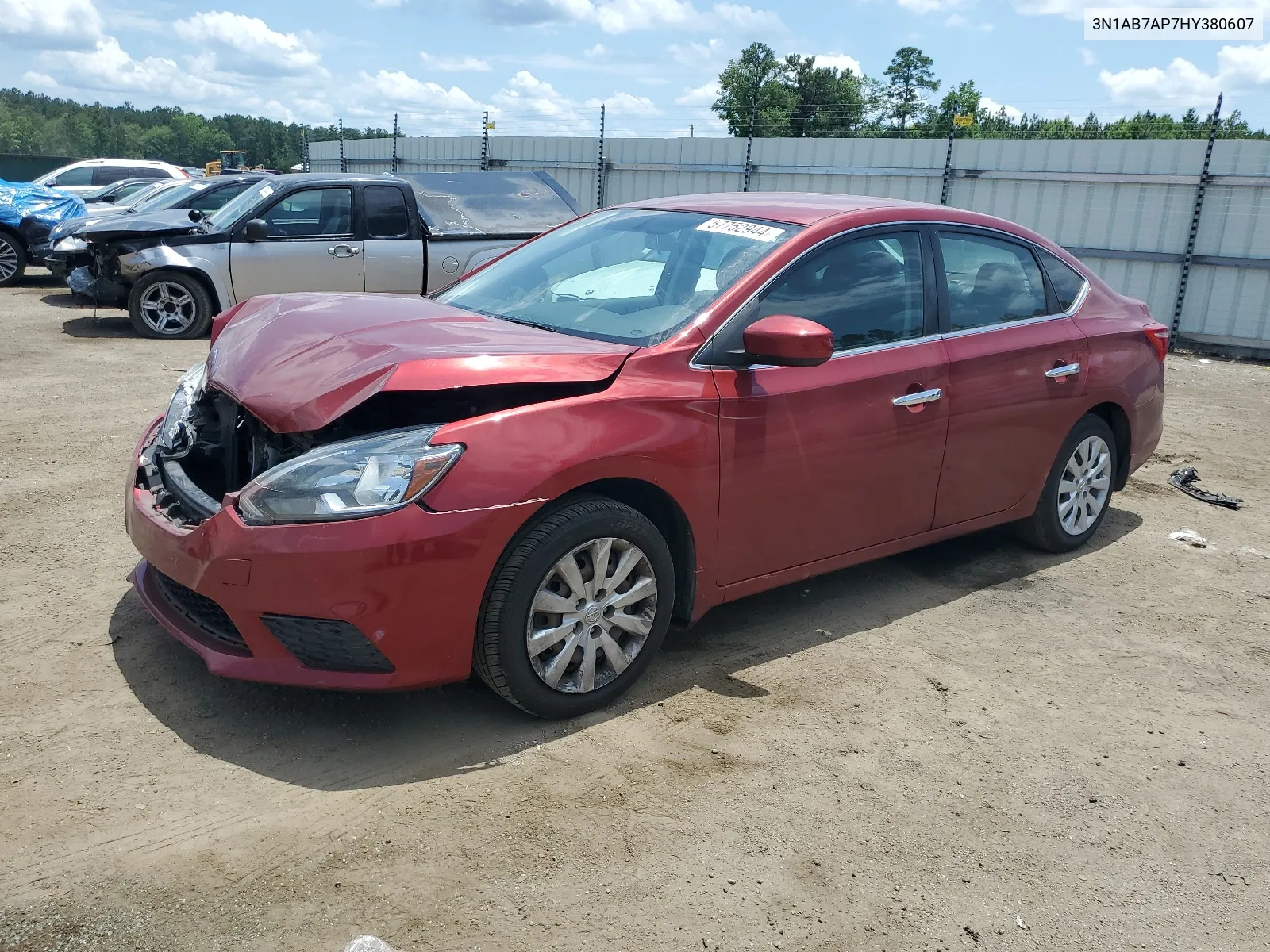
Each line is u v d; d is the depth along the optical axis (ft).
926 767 10.36
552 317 12.41
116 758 9.62
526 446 9.82
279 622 9.42
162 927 7.57
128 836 8.54
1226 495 20.77
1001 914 8.33
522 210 37.04
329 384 9.94
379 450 9.48
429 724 10.59
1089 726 11.41
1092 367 15.75
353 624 9.29
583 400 10.33
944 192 45.65
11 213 45.57
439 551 9.39
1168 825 9.68
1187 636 13.93
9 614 12.46
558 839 8.84
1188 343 40.70
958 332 13.92
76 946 7.33
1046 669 12.75
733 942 7.80
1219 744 11.19
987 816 9.61
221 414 11.59
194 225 33.71
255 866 8.29
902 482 13.30
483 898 8.07
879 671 12.38
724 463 11.28
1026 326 14.94
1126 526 18.60
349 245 33.96
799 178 50.31
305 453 9.86
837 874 8.65
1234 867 9.14
